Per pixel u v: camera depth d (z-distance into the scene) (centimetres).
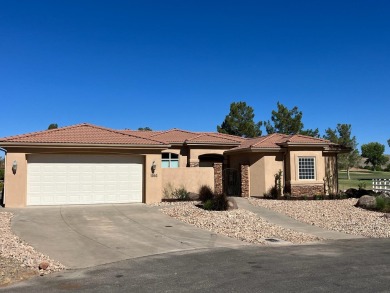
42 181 1994
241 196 2616
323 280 803
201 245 1229
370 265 944
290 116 4628
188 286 770
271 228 1534
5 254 1030
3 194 2020
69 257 1056
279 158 2653
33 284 805
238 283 786
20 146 1938
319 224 1677
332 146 2802
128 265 971
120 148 2078
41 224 1510
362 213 1914
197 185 2400
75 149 2017
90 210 1858
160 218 1691
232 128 4653
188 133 3225
